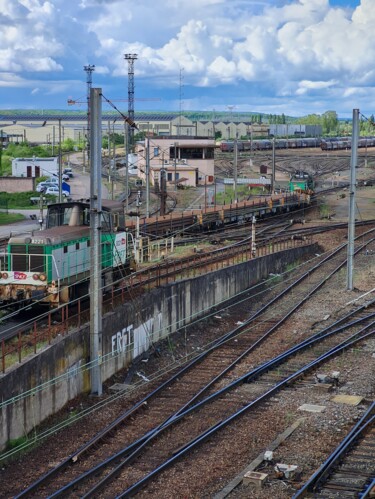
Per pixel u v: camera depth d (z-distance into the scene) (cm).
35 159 10181
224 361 2959
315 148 15762
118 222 3397
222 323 3681
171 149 10206
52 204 3173
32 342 2420
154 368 2938
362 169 11938
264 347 3156
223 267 4078
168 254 4738
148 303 3128
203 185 9962
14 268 2845
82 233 3073
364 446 1961
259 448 1986
